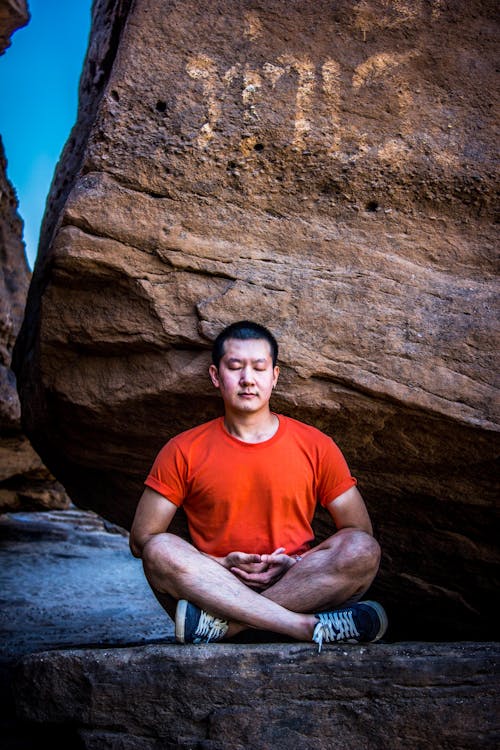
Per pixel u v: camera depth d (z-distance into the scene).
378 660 2.72
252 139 3.54
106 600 7.37
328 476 3.18
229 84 3.58
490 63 3.68
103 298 3.55
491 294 3.46
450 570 3.86
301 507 3.12
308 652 2.75
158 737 2.73
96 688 2.78
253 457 3.10
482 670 2.70
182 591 2.88
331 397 3.39
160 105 3.57
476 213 3.57
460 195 3.56
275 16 3.66
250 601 2.84
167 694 2.74
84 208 3.46
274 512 3.07
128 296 3.51
